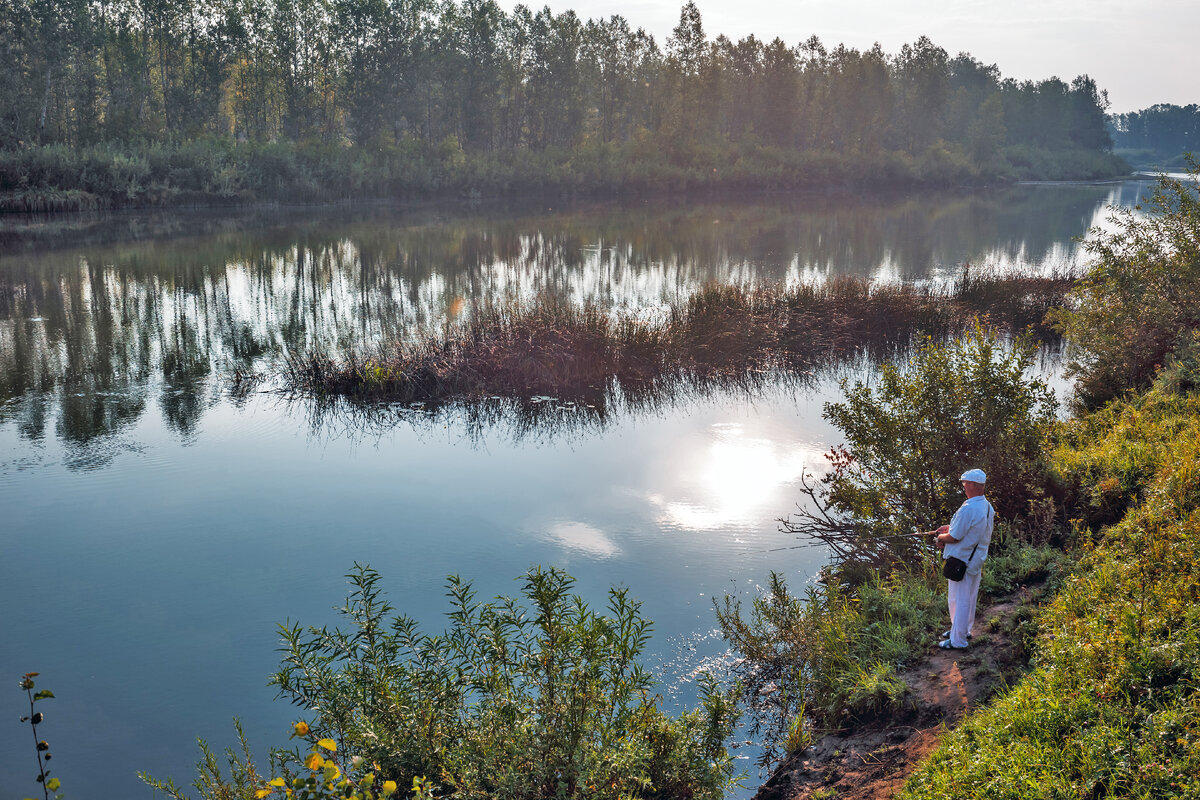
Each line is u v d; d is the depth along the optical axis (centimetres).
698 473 1323
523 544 1068
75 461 1409
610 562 1015
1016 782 503
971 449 1023
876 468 1069
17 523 1148
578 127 9738
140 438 1533
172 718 731
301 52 8644
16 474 1344
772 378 1939
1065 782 492
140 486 1295
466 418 1662
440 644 655
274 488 1284
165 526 1138
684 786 611
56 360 2084
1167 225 1548
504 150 8662
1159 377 1399
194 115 7681
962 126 13312
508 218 6250
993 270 3266
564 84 9306
